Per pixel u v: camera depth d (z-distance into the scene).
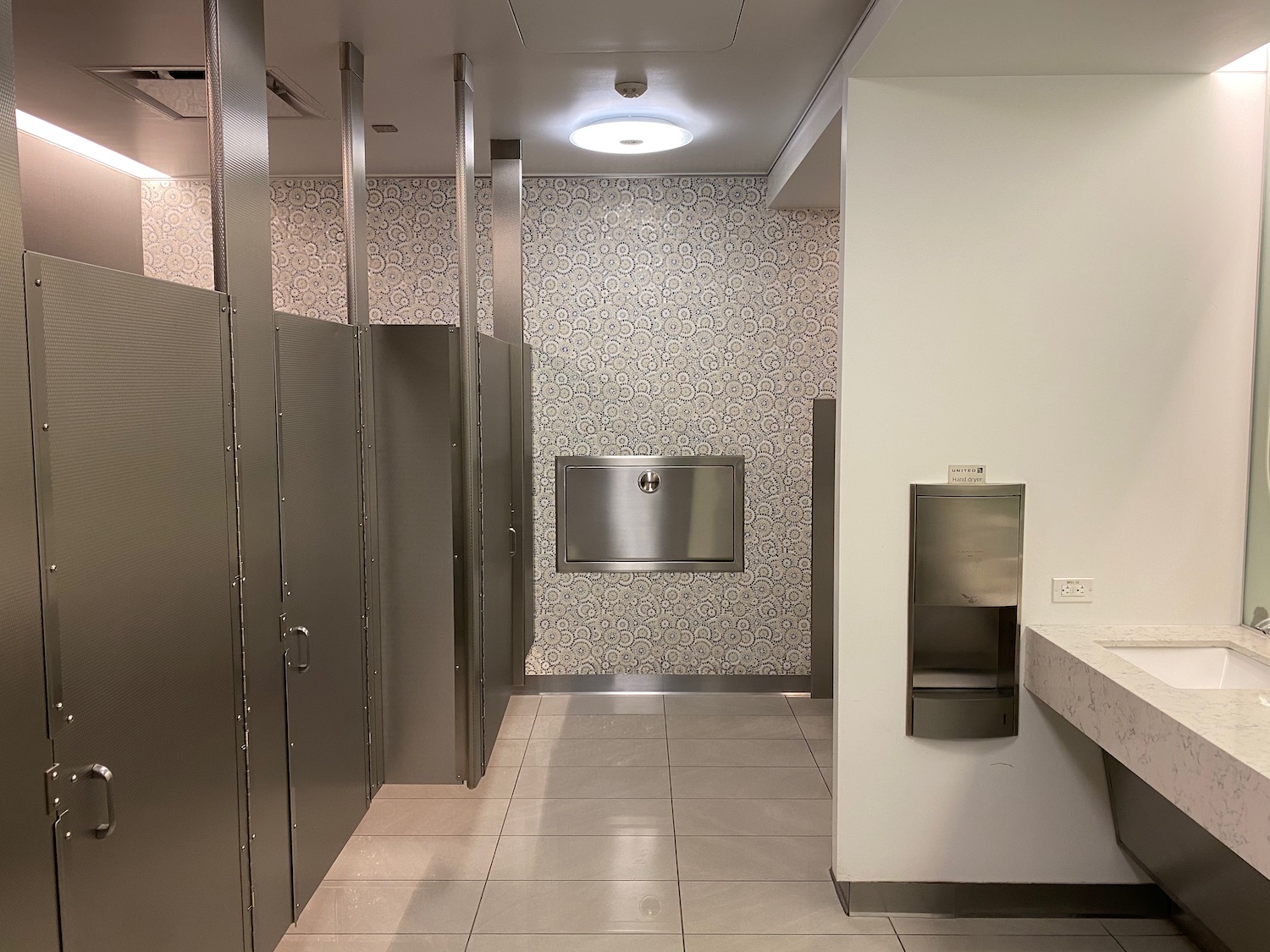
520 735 4.59
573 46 3.04
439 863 3.32
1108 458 2.94
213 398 2.09
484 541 3.71
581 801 3.83
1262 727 2.09
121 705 1.71
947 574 2.95
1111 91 2.86
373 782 3.33
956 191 2.89
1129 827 2.92
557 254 5.05
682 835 3.53
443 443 3.34
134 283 1.76
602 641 5.24
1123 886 3.04
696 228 5.04
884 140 2.88
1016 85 2.86
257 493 2.32
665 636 5.23
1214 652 2.80
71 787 1.56
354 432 3.12
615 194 5.02
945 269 2.91
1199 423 2.93
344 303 5.00
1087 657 2.64
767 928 2.93
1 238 1.40
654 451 5.14
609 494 5.15
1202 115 2.86
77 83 3.35
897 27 2.43
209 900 2.07
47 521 1.50
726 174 5.00
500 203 4.39
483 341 3.67
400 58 3.17
